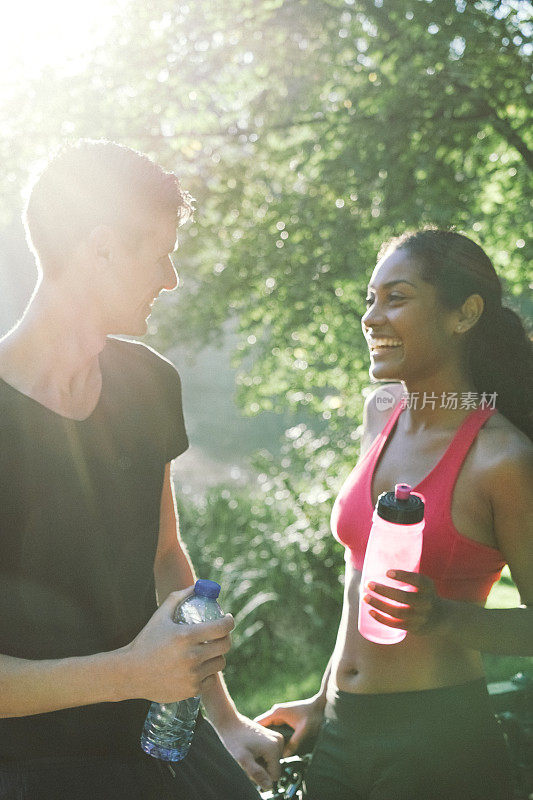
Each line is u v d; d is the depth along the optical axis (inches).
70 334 59.2
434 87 222.1
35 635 58.4
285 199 286.2
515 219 260.1
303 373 335.3
